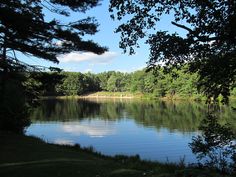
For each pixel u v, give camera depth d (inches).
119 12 295.0
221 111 1456.7
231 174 411.5
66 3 736.3
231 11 250.2
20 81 858.8
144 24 296.4
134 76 5546.3
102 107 3065.9
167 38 273.3
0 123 867.4
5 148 551.8
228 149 474.9
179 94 3996.1
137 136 1219.9
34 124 1648.6
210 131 465.7
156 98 4318.4
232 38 257.8
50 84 866.8
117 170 386.6
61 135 1268.5
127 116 2098.9
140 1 291.0
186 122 1642.5
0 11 649.0
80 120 1872.5
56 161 437.1
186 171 335.3
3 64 784.3
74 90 6028.5
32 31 709.9
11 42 747.4
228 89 299.7
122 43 305.7
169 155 848.9
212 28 259.9
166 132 1306.6
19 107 892.6
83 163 427.2
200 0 261.1
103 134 1290.6
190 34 266.7
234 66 274.2
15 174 365.1
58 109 2768.2
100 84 6781.5
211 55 275.3
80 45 767.1
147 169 410.6
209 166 443.8
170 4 279.7
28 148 561.3
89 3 746.2
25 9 710.5
